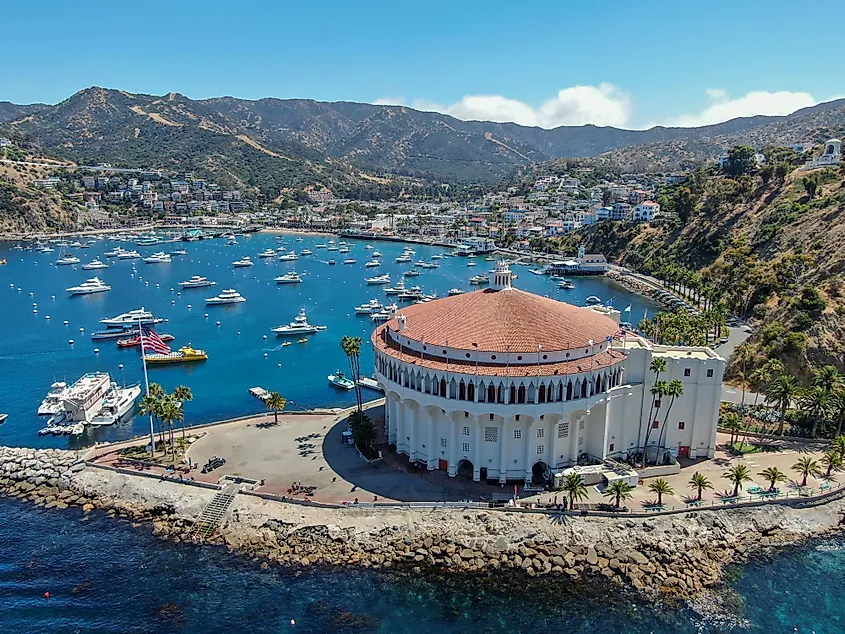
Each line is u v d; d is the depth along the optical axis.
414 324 110.81
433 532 88.50
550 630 74.19
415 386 102.81
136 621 76.12
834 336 143.62
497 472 101.12
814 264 199.62
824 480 100.75
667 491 92.88
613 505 92.94
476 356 98.94
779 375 133.38
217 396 157.12
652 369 105.12
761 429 118.81
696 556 85.38
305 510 93.44
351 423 120.06
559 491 96.94
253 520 92.12
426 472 104.50
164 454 112.94
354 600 78.88
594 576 82.25
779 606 78.25
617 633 73.88
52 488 105.25
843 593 80.38
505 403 95.94
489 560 84.56
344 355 191.88
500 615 76.38
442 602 78.44
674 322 170.38
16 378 168.88
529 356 97.75
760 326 168.00
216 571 84.25
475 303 110.12
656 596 79.31
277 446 115.56
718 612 77.06
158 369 178.00
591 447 105.38
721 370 104.69
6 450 116.75
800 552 87.50
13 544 90.69
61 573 84.50
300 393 159.25
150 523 94.81
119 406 140.75
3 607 78.50
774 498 95.19
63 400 136.38
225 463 108.50
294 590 80.62
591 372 97.88
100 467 108.25
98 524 95.12
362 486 99.88
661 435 108.88
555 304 115.81
